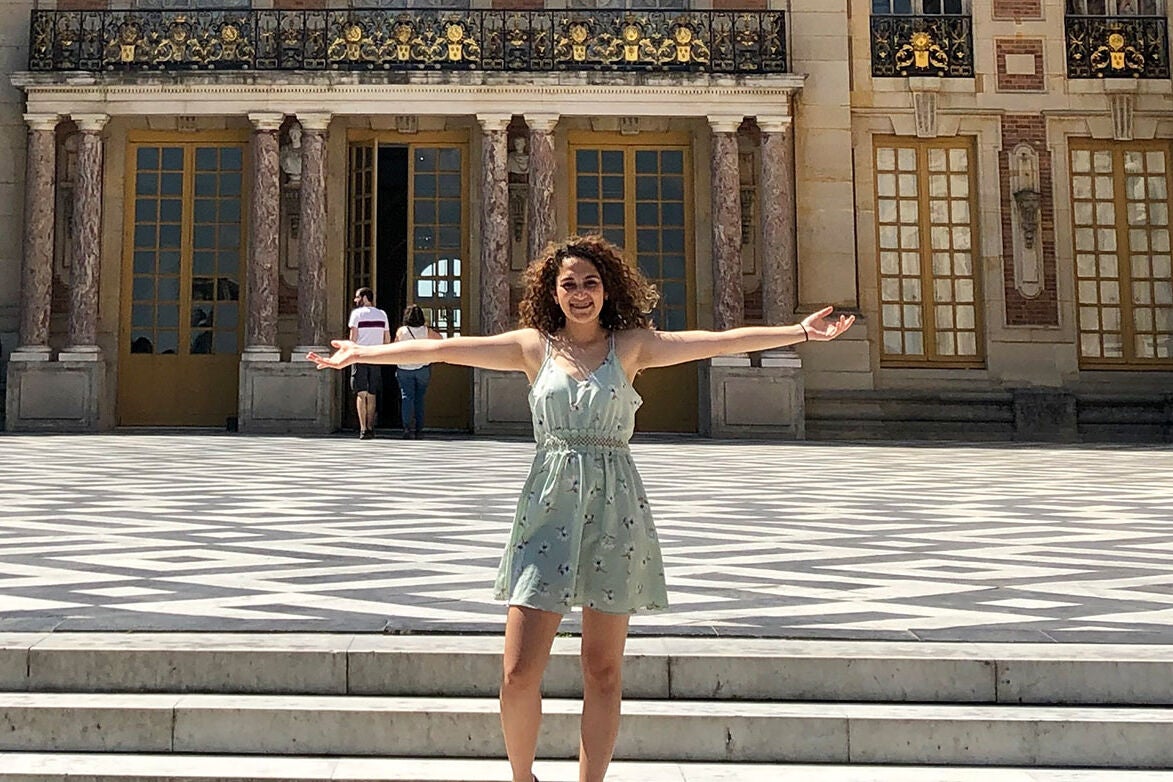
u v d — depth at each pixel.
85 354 20.05
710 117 20.77
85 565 6.03
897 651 4.20
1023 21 22.84
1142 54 22.92
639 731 3.87
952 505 9.42
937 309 22.52
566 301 3.41
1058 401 21.52
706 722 3.87
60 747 3.85
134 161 21.53
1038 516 8.63
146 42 20.72
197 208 21.55
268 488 10.34
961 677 4.10
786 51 21.77
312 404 19.94
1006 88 22.73
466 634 4.43
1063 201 22.61
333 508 8.78
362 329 18.06
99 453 14.48
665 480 11.75
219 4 21.95
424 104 20.55
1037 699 4.07
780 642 4.35
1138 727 3.82
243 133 21.52
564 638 4.45
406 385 18.50
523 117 20.70
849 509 9.08
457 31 20.86
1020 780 3.66
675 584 5.63
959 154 22.83
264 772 3.65
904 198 22.70
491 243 20.53
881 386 22.03
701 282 21.73
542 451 3.39
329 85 20.38
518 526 3.33
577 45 21.00
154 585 5.45
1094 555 6.64
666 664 4.12
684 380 21.62
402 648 4.17
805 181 21.95
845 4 22.28
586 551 3.27
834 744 3.85
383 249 21.64
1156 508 9.23
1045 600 5.22
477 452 15.26
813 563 6.32
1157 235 22.84
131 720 3.87
